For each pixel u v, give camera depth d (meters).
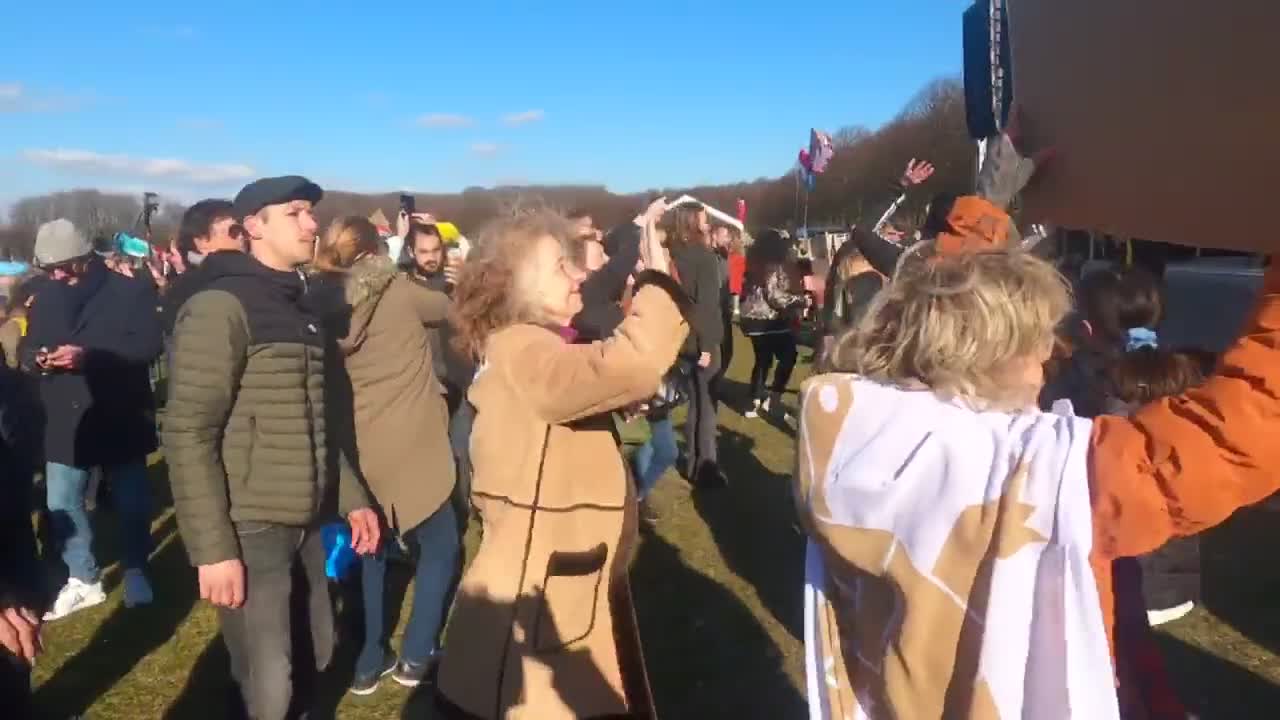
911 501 1.26
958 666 1.20
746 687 3.61
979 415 1.29
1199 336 6.41
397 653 3.92
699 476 6.21
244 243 4.01
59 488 4.45
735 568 4.79
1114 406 3.06
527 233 2.23
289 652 2.59
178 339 2.38
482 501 2.16
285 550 2.54
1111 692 1.12
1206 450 1.08
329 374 3.32
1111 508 1.12
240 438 2.47
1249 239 0.93
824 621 1.43
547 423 2.10
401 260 4.82
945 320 1.34
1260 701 3.29
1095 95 1.17
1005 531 1.16
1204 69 0.97
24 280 7.01
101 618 4.41
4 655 2.09
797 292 8.56
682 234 5.93
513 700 2.07
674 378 5.64
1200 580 3.89
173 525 5.82
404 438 3.42
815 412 1.40
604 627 2.17
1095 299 3.32
